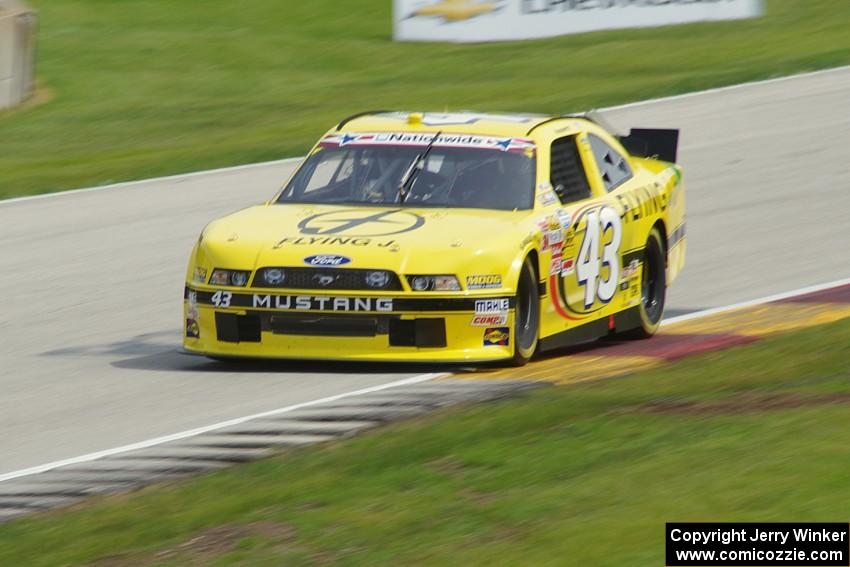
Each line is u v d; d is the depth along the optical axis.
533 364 29.64
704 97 74.19
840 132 64.12
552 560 16.14
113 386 28.70
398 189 30.80
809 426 21.28
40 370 30.94
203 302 28.98
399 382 27.47
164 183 58.28
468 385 26.94
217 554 17.17
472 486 19.45
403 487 19.58
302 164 32.28
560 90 80.06
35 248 46.78
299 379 28.12
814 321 34.06
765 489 18.19
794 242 45.88
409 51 98.00
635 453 20.61
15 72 81.81
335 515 18.36
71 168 62.62
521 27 99.81
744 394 24.22
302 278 28.11
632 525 17.11
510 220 29.41
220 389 27.69
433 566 16.22
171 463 22.19
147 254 45.69
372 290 27.80
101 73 90.88
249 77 90.81
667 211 35.50
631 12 101.69
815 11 104.81
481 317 28.00
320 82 88.88
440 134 31.95
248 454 22.48
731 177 56.97
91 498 20.34
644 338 33.91
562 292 30.47
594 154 33.47
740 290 39.59
